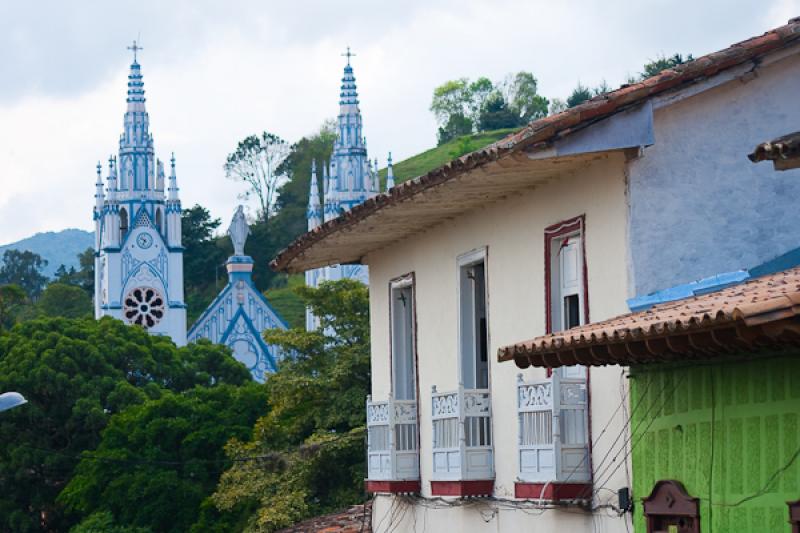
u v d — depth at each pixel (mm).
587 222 19125
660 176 18062
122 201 140500
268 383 53094
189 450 61219
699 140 18172
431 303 25281
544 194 20484
